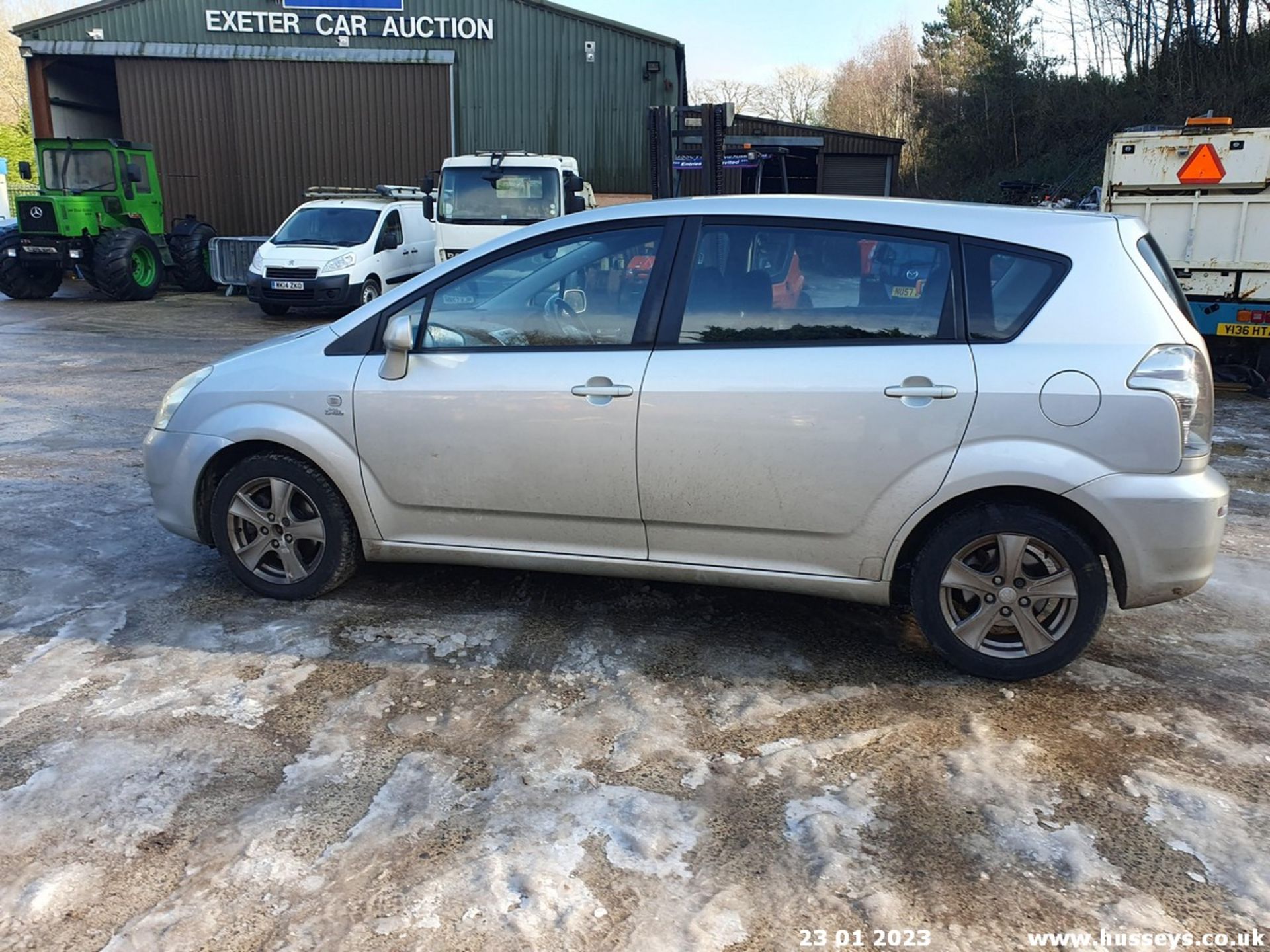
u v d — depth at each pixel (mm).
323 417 3867
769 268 3508
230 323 14875
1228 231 9016
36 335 12883
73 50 21562
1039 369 3230
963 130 36406
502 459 3695
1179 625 4094
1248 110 23047
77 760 2930
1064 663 3430
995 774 2943
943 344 3330
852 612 4156
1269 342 9305
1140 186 9375
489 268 3771
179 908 2340
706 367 3479
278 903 2361
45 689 3354
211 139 21969
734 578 3619
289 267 14562
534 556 3807
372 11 21188
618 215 3689
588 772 2932
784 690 3459
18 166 17125
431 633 3850
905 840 2633
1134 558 3238
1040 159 32281
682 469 3516
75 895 2375
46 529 5023
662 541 3650
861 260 3439
